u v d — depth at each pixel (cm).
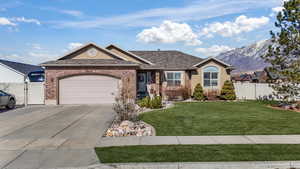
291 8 1645
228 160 631
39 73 2606
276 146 754
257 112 1505
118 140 846
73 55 2178
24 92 2017
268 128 1023
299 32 1641
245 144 780
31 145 791
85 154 695
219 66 2575
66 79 1991
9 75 2931
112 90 2012
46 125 1123
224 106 1852
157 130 998
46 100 1958
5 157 675
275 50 1747
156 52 3027
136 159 643
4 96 1677
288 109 1652
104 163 619
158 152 700
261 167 607
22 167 602
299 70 1667
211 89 2559
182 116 1347
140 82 2500
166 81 2584
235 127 1048
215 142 808
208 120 1220
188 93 2548
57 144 801
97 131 993
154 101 1739
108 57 2194
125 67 2009
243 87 2652
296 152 691
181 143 797
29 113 1507
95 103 2002
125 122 1054
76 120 1250
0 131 998
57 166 607
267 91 2398
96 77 2006
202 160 632
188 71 2620
